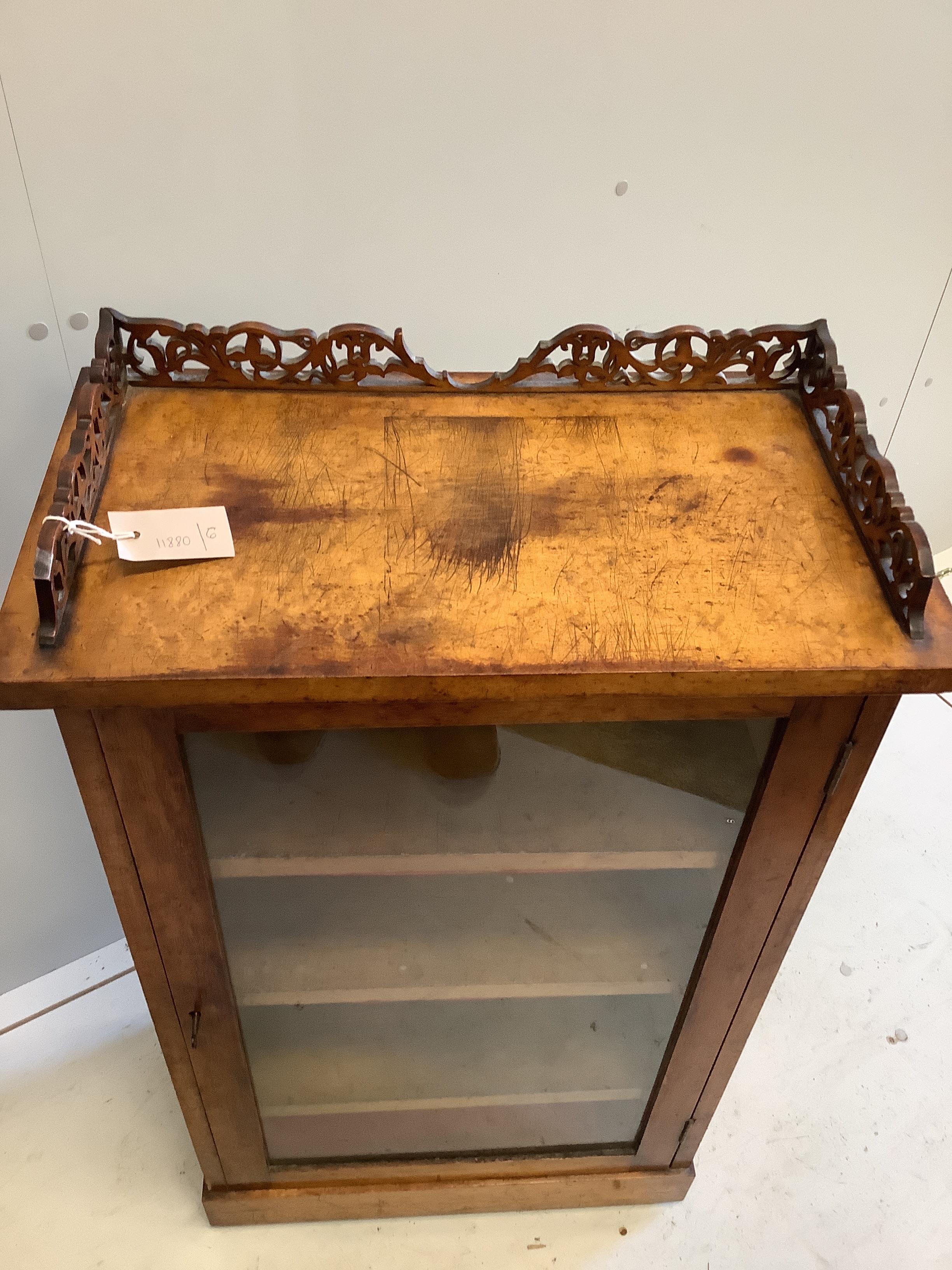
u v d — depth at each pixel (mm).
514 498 697
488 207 877
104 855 689
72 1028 1289
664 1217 1140
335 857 731
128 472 690
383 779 759
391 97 795
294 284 881
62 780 1135
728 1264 1104
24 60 712
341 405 767
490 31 781
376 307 917
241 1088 922
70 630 588
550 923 918
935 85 904
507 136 839
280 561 640
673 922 901
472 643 597
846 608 630
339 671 576
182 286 854
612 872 972
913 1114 1229
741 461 737
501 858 750
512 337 973
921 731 1691
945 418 1273
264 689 577
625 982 883
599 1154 1088
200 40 734
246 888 812
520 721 642
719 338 770
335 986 861
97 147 763
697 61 836
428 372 773
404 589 627
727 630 613
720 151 896
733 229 955
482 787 787
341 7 743
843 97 891
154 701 579
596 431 758
